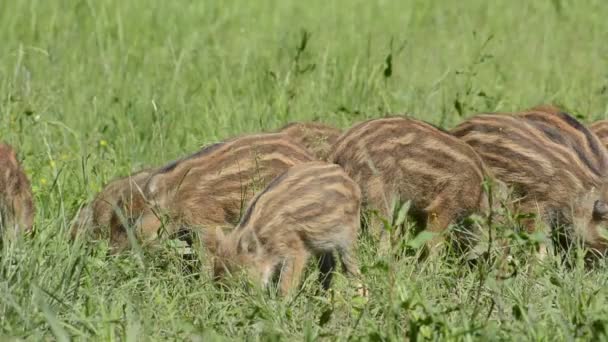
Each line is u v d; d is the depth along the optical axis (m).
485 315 21.72
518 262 23.45
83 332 20.81
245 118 33.81
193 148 31.78
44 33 42.72
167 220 26.47
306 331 20.19
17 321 20.72
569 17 49.88
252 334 20.84
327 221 25.12
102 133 32.81
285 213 24.86
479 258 23.98
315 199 25.05
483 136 27.91
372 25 48.44
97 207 26.75
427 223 26.95
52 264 22.66
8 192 25.73
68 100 35.12
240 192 26.92
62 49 40.16
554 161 27.22
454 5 52.69
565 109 33.31
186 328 20.34
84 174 28.05
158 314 21.55
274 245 24.77
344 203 25.30
